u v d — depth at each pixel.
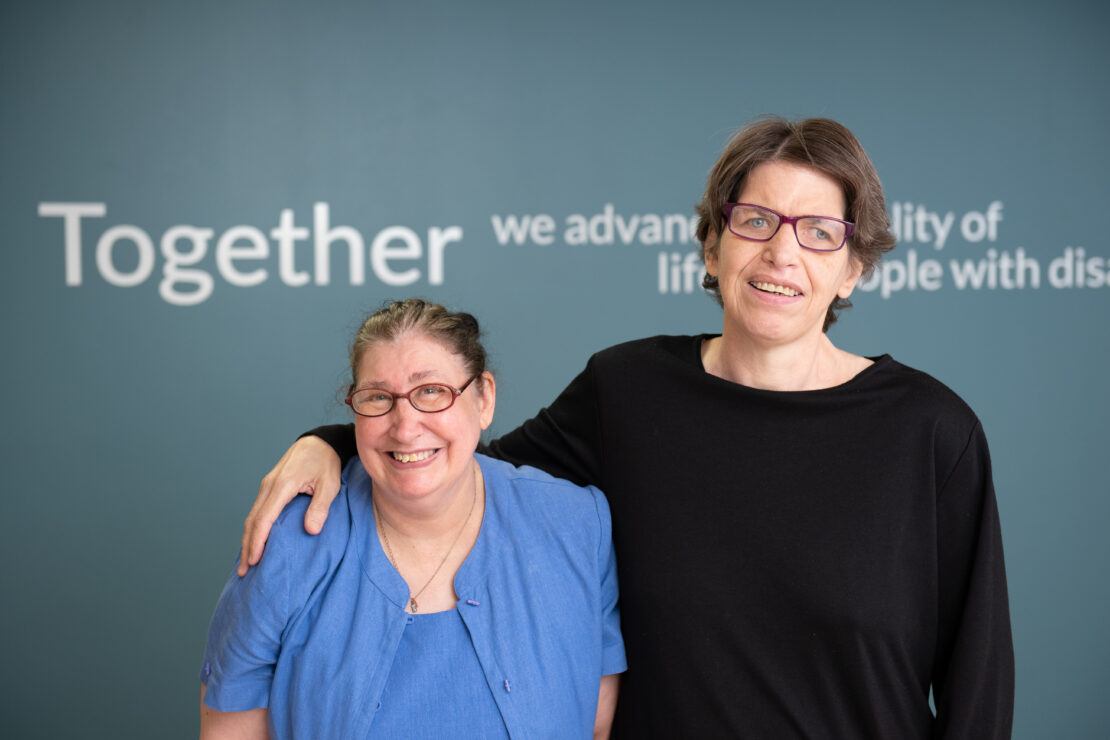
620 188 3.94
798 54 3.98
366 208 3.83
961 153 4.05
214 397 3.81
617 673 1.82
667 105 3.94
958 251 4.07
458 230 3.88
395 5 3.81
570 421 1.99
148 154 3.73
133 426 3.78
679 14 3.93
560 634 1.69
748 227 1.72
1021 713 4.13
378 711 1.58
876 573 1.68
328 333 3.84
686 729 1.73
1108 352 4.15
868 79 4.02
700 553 1.74
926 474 1.72
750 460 1.75
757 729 1.69
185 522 3.81
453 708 1.59
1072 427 4.14
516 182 3.89
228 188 3.78
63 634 3.77
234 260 3.79
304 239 3.81
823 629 1.68
